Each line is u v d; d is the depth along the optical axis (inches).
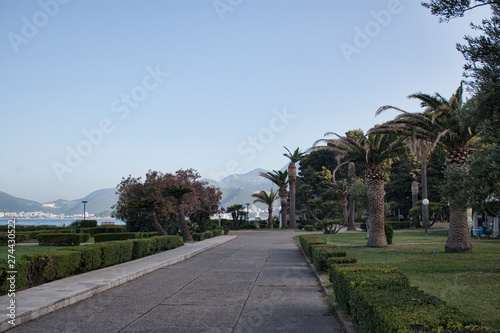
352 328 251.3
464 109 380.8
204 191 1512.1
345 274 285.9
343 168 2773.1
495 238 1131.3
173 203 1235.9
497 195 364.8
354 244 976.9
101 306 341.1
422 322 161.8
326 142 905.5
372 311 192.1
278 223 2760.8
